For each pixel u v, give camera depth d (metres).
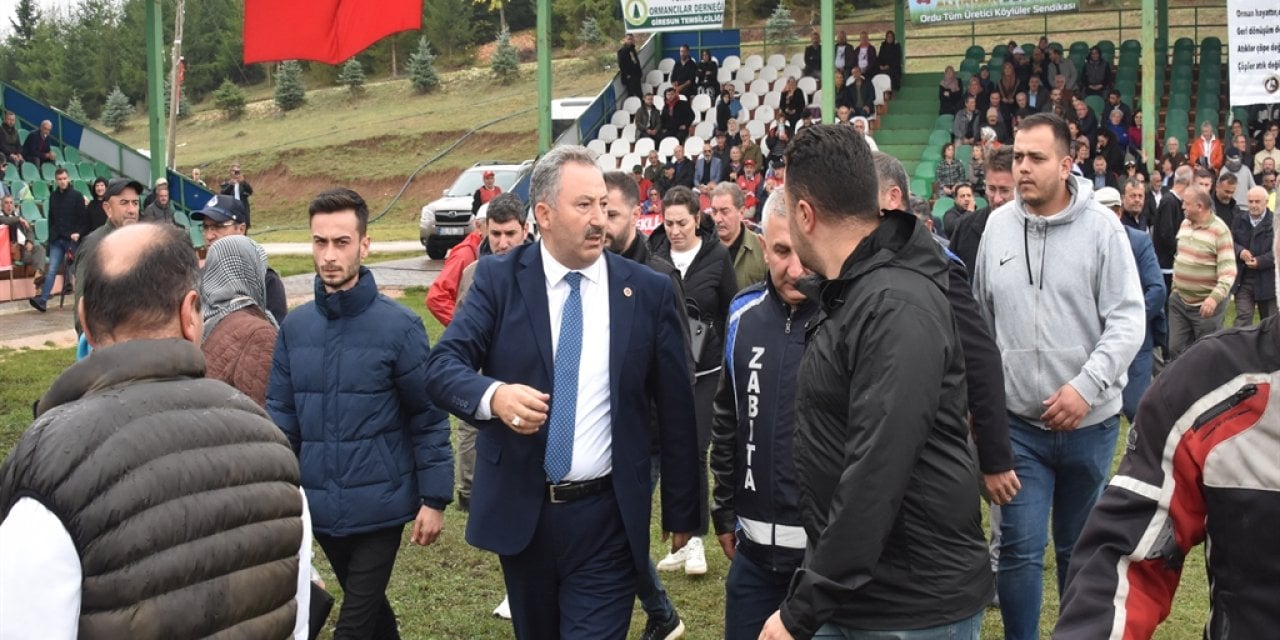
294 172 50.94
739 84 26.05
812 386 2.82
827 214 2.85
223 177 52.28
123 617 1.97
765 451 3.53
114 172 23.98
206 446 2.13
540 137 22.11
